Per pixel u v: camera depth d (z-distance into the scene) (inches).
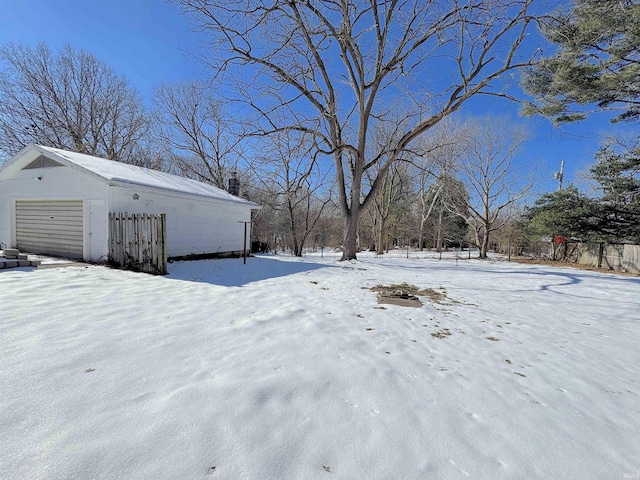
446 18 393.7
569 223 590.9
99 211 301.1
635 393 97.3
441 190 882.8
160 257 260.5
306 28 414.9
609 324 181.2
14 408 67.8
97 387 78.4
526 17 371.9
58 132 754.8
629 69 394.0
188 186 435.8
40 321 123.9
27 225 358.0
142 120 839.1
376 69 462.6
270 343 116.0
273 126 450.3
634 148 526.6
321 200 834.2
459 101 434.3
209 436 62.6
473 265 540.7
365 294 224.1
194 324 132.2
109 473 52.3
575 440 71.3
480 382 97.3
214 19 379.9
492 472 59.3
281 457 58.9
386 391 86.7
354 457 60.5
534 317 187.6
